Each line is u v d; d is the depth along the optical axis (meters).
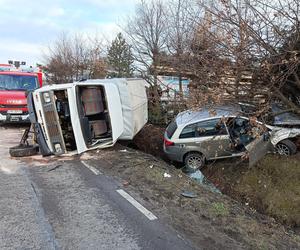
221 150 10.18
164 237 4.64
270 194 7.86
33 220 5.18
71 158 9.23
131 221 5.15
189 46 9.75
